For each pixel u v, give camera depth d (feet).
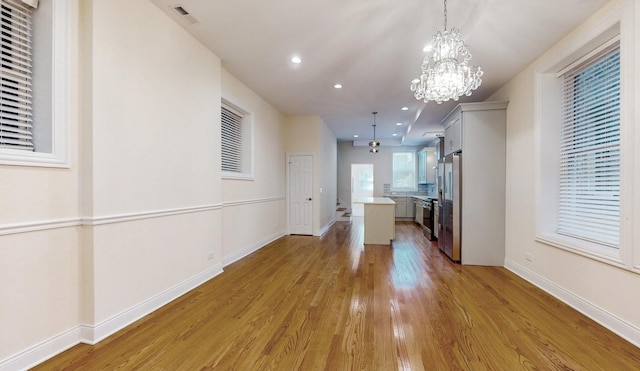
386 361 5.85
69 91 6.23
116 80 7.00
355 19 8.55
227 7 8.09
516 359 5.94
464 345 6.47
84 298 6.51
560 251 9.20
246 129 15.20
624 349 6.32
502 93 13.28
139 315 7.68
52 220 5.92
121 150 7.14
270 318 7.77
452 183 13.89
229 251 13.28
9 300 5.30
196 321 7.55
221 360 5.86
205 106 10.50
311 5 7.91
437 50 7.72
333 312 8.16
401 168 32.35
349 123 22.99
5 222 5.23
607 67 8.18
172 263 8.96
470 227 13.25
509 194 12.57
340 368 5.62
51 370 5.49
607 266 7.35
